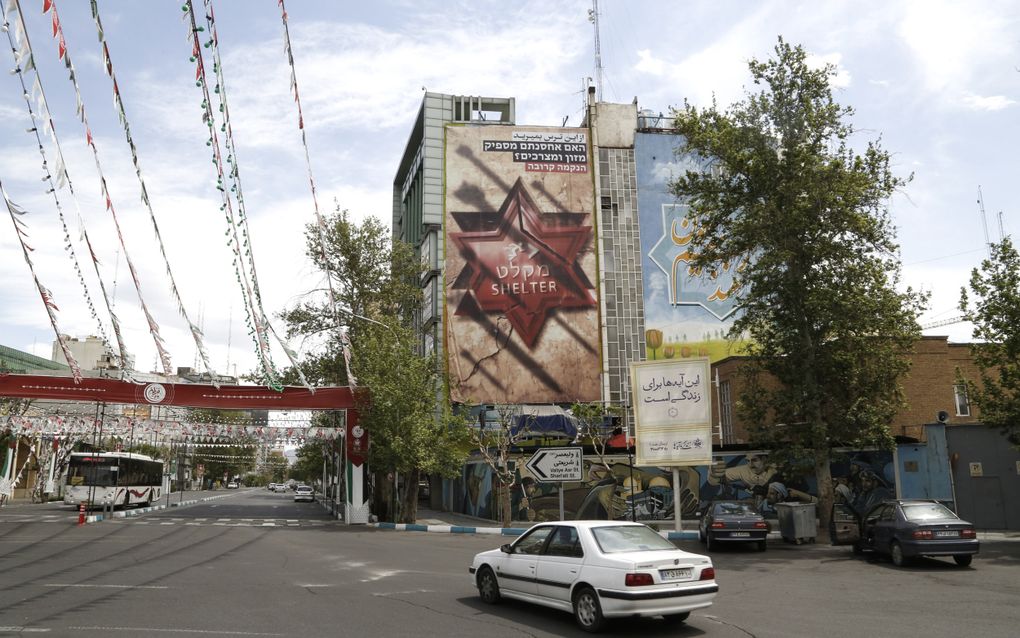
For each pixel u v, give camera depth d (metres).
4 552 17.25
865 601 11.10
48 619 9.06
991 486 25.84
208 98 9.55
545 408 47.50
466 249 49.25
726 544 20.66
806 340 23.56
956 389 34.25
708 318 49.94
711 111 25.48
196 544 19.88
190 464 89.06
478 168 50.41
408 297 40.03
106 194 10.62
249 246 12.59
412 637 8.30
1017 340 20.39
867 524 17.30
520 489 31.89
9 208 10.21
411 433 29.31
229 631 8.49
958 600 11.13
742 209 25.62
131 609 9.84
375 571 14.55
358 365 32.00
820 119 24.02
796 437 23.53
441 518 37.12
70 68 8.49
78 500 37.06
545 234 49.94
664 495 30.42
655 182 51.59
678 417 18.78
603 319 49.44
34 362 58.06
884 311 23.03
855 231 23.38
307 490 68.19
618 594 8.42
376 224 38.88
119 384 30.19
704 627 9.07
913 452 27.00
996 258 21.00
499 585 10.58
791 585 12.99
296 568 14.84
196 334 16.41
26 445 49.06
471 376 47.50
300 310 37.12
